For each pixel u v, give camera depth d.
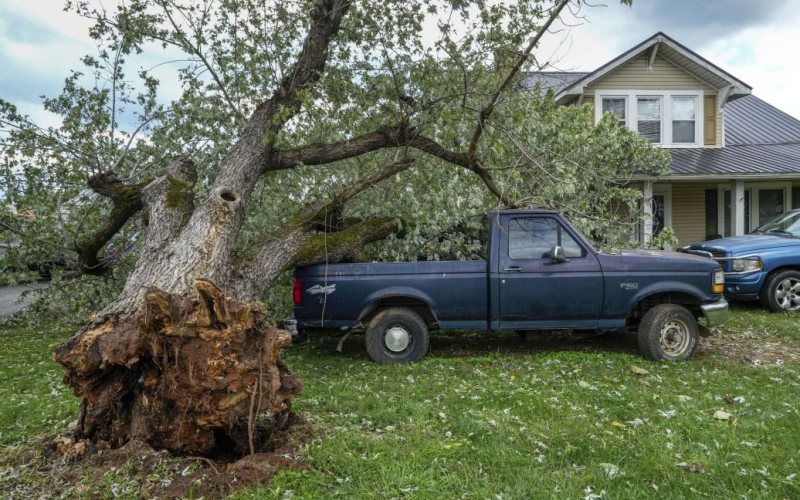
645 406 4.22
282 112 5.41
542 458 3.27
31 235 7.20
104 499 2.78
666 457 3.25
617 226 6.81
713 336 7.03
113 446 3.35
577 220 6.56
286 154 6.28
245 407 3.13
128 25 6.45
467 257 6.55
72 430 3.50
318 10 6.20
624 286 5.73
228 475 2.94
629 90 14.26
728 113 17.34
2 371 5.57
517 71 5.57
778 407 4.20
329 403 4.27
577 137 7.76
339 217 6.67
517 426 3.78
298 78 6.32
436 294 5.77
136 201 6.23
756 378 5.07
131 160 7.24
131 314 3.45
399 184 6.98
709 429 3.74
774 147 14.55
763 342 6.73
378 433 3.71
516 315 5.78
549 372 5.24
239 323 3.04
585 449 3.38
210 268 4.34
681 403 4.28
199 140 7.16
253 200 7.11
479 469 3.14
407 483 2.93
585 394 4.50
